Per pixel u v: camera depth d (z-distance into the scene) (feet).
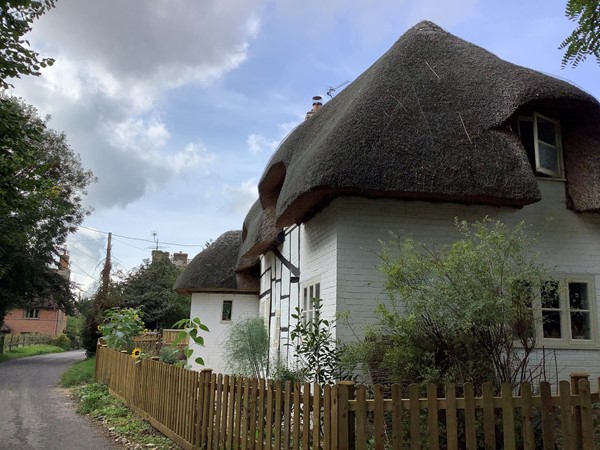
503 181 24.09
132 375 29.99
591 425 14.24
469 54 29.96
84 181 92.94
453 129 25.48
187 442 20.33
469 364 16.90
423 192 23.54
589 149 27.76
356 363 20.98
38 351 111.45
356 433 13.02
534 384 23.03
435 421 13.29
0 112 17.38
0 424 26.91
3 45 17.37
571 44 14.62
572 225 27.71
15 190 18.56
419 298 17.20
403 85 27.20
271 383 15.90
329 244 26.27
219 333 57.52
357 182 22.99
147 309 84.38
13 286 83.92
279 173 37.06
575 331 26.68
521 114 28.37
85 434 24.23
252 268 58.44
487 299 16.39
